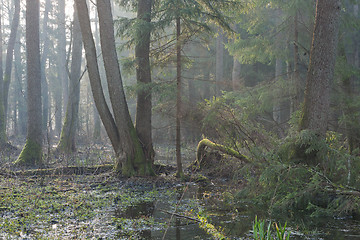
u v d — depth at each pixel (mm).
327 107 8570
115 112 11422
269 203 8141
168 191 9797
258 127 10805
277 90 11953
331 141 8672
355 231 6066
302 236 5762
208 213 7367
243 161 10914
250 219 6891
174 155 17422
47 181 10469
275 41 13258
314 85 8602
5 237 5410
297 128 9422
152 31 11352
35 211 7051
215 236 5684
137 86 11180
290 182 8016
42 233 5684
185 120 11711
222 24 11742
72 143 18391
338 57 11461
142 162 11547
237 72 22234
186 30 11359
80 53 19125
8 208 7188
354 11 14258
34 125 14258
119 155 11641
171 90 10852
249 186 8602
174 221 6660
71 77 18875
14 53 41312
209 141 12180
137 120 12070
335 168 7910
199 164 12609
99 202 8117
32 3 14688
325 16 8539
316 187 7457
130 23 11953
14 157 15922
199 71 25219
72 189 9562
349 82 11602
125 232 5879
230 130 10875
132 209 7645
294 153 8625
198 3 11164
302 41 12781
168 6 10867
